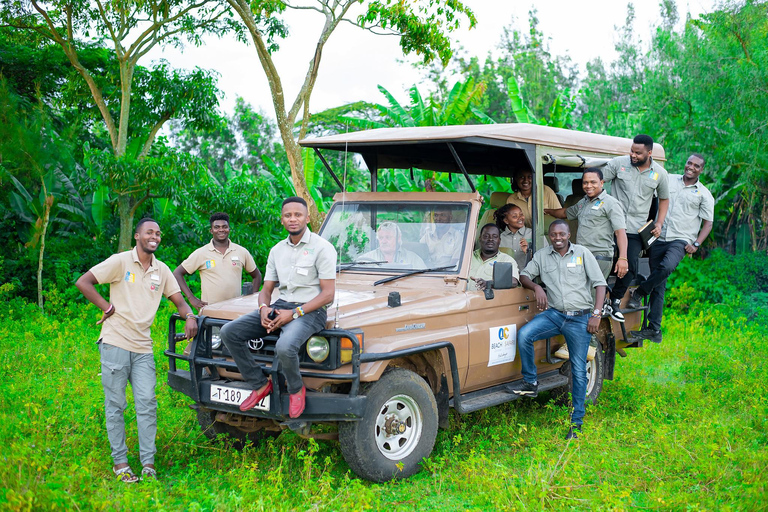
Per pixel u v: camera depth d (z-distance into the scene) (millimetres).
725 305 12977
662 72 14758
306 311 4715
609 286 6973
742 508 4246
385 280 5934
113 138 14586
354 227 6473
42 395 6953
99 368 8430
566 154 6875
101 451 5305
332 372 4859
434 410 5367
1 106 13102
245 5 11773
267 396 4879
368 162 7504
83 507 4184
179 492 4629
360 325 4988
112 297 5070
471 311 5797
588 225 6707
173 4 14359
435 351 5531
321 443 5918
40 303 12711
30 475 4316
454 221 6086
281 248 5020
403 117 15875
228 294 7035
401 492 4887
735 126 13953
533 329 6137
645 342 10352
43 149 13602
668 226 7965
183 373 5348
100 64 16469
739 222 15375
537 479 4645
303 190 12539
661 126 14719
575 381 6270
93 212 15000
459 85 15633
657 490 4598
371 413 4941
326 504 4457
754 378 7566
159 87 15203
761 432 6070
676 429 6039
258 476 4992
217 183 15508
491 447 5828
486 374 5980
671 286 14156
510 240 6961
